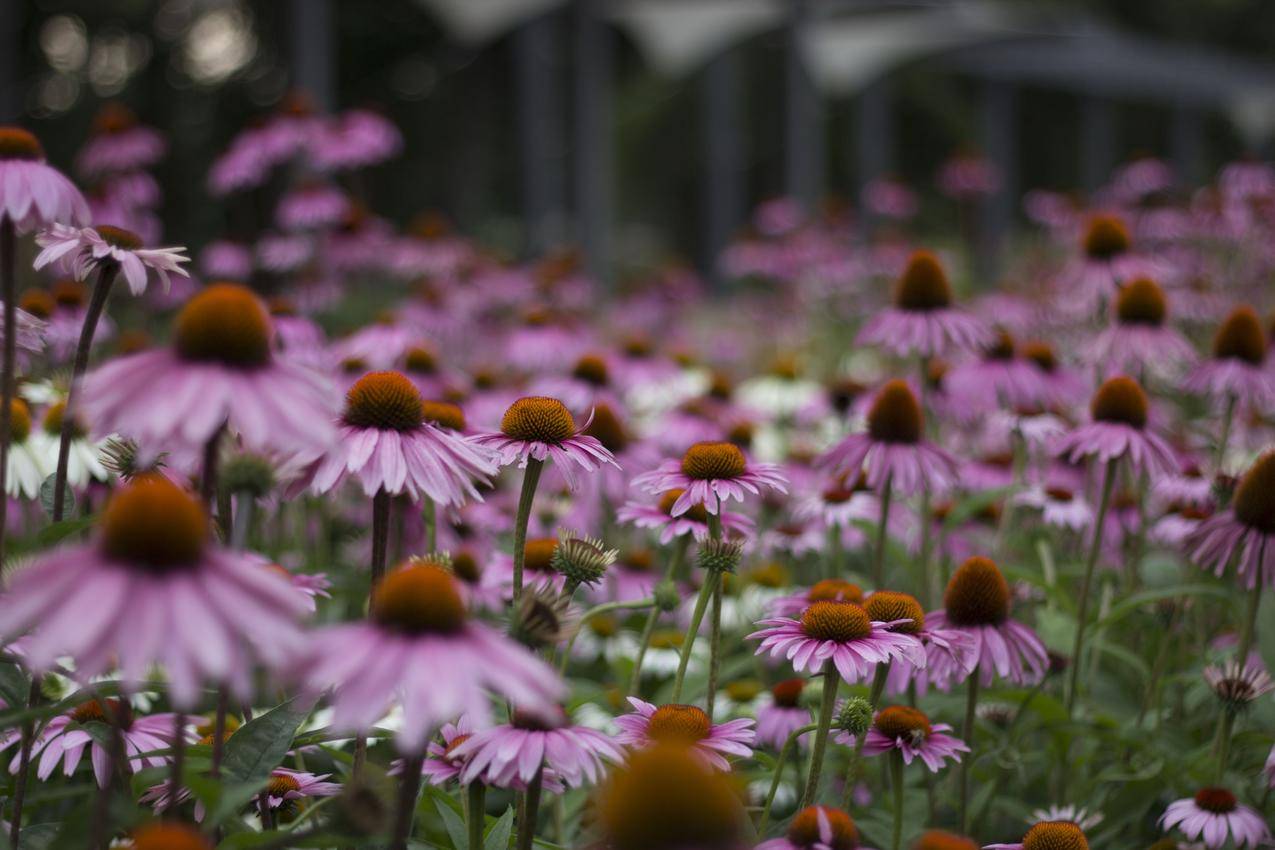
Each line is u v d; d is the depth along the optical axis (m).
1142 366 5.39
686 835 1.41
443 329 8.71
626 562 5.12
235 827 2.13
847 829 2.29
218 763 2.12
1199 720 4.43
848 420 7.04
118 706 2.82
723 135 23.08
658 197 26.34
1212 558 3.79
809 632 2.82
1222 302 8.17
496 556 4.28
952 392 5.75
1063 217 12.16
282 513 4.81
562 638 2.15
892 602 3.04
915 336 5.07
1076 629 4.12
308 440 1.79
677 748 1.48
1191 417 7.33
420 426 2.40
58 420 4.03
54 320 4.93
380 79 20.00
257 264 9.09
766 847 2.32
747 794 3.01
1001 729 4.18
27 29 16.55
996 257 18.17
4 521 2.40
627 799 1.44
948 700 3.90
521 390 6.35
